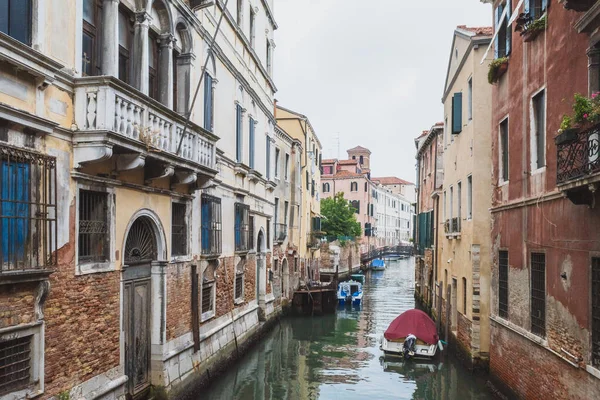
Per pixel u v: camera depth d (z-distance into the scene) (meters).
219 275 12.93
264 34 18.25
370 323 22.89
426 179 27.08
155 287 9.55
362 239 57.81
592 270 7.09
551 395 8.40
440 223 20.33
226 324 13.34
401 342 16.22
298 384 13.25
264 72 17.91
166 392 9.40
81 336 7.02
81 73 7.09
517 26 9.66
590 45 7.11
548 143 8.66
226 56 13.30
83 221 7.25
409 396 12.32
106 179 7.52
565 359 7.83
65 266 6.66
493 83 11.99
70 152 6.79
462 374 13.73
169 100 9.66
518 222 10.22
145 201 8.94
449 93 17.59
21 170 5.89
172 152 8.92
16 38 5.91
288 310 24.23
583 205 7.34
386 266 60.75
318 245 34.03
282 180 24.02
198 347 11.07
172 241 10.32
